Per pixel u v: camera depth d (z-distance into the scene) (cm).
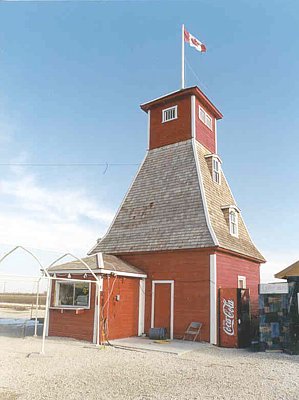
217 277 1485
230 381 836
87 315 1444
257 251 2011
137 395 708
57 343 1360
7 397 681
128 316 1572
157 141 2039
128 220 1867
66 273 1539
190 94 1952
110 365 999
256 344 1316
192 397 699
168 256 1617
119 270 1517
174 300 1556
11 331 1712
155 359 1100
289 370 970
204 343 1412
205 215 1594
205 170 1839
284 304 1297
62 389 742
